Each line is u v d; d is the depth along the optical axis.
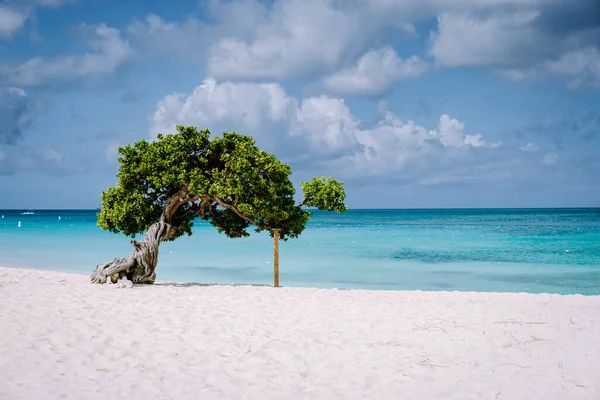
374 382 8.88
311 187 20.69
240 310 14.48
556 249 43.53
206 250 44.44
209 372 9.32
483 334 11.71
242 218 21.84
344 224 110.75
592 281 26.50
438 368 9.52
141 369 9.38
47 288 17.83
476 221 121.06
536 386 8.59
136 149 20.67
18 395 7.98
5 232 69.75
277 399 8.17
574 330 12.05
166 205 20.91
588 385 8.58
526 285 25.34
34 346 10.50
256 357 10.19
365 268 32.06
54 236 61.47
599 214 183.00
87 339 11.16
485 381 8.86
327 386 8.72
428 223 111.88
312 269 31.52
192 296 16.69
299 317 13.62
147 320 13.05
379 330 12.21
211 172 20.61
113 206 20.62
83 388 8.40
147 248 19.89
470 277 28.09
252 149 19.94
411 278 27.81
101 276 19.11
